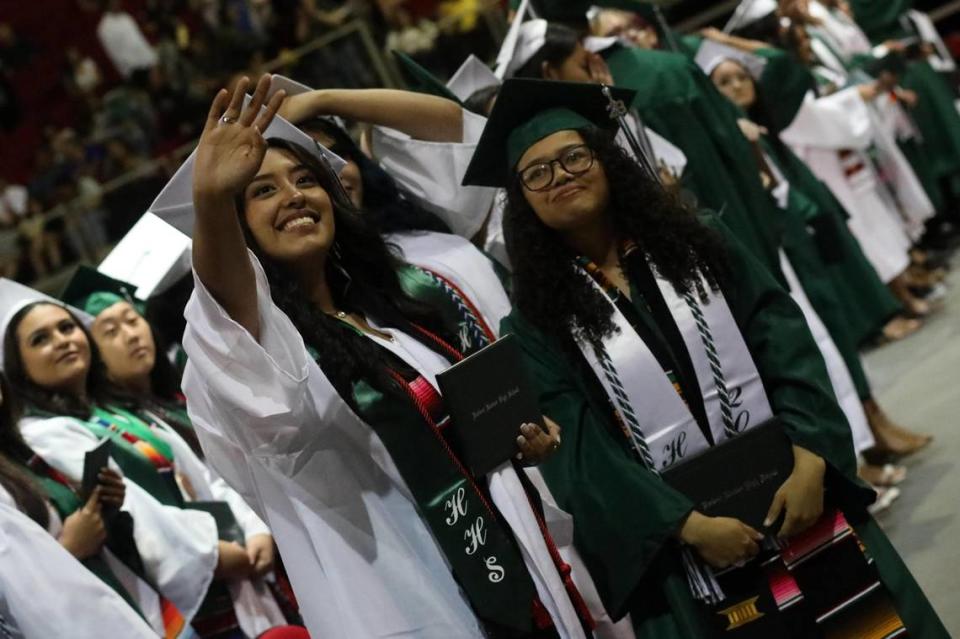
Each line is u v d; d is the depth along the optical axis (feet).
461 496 8.83
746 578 9.67
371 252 9.53
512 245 10.22
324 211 8.95
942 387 19.84
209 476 14.20
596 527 9.68
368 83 31.01
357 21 31.07
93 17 48.93
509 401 8.96
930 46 29.25
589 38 16.07
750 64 19.47
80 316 14.48
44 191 39.58
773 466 9.62
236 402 8.23
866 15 29.22
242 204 8.78
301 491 8.71
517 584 8.87
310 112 11.60
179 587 12.52
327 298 9.27
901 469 17.07
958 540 14.37
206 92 39.34
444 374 8.72
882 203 23.73
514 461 9.36
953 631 12.25
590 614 9.83
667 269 9.89
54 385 13.44
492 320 10.93
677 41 19.74
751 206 15.74
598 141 9.96
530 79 9.90
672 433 9.79
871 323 20.35
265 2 39.06
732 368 9.85
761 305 10.05
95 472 11.90
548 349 10.06
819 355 10.04
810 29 25.71
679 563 9.71
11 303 13.55
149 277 15.21
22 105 48.60
